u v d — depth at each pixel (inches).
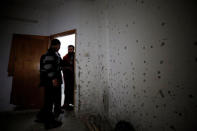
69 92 128.5
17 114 107.5
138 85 58.7
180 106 38.2
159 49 46.4
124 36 71.9
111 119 83.9
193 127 34.4
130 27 66.1
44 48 129.9
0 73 118.7
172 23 41.0
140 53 57.6
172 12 41.0
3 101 116.6
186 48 36.5
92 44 109.9
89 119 95.2
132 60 63.7
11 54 121.9
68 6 121.5
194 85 34.3
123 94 71.4
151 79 50.4
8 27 124.3
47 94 89.7
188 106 35.8
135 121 60.1
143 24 55.8
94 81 107.3
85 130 76.4
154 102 48.7
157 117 47.1
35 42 128.6
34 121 90.5
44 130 75.5
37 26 132.9
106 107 92.1
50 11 135.4
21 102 118.4
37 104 121.0
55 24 129.6
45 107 90.5
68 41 203.9
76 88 104.3
